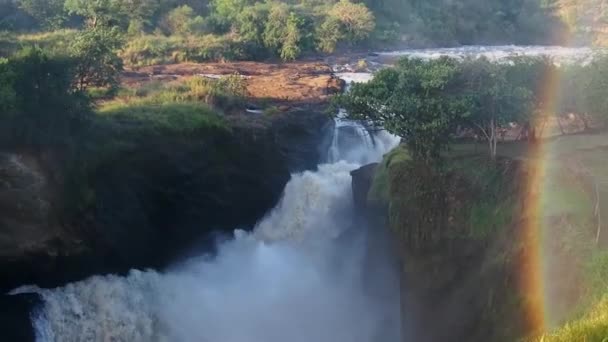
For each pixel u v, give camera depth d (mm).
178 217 30438
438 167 23984
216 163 32000
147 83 43531
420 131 23547
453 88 24625
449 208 23219
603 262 16656
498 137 28141
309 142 37438
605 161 23828
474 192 22891
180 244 30734
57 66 26078
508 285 19594
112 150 27734
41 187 25094
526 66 26609
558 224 19062
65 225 25766
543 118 28078
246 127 34312
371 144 37406
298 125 37281
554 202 20109
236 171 32875
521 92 24125
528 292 18719
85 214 26219
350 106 25266
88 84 34375
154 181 29422
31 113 25016
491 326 19688
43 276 25750
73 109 26312
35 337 25172
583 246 17875
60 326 25906
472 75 24484
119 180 27969
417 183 24062
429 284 23172
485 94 23766
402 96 23984
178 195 30297
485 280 20781
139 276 28594
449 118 23391
